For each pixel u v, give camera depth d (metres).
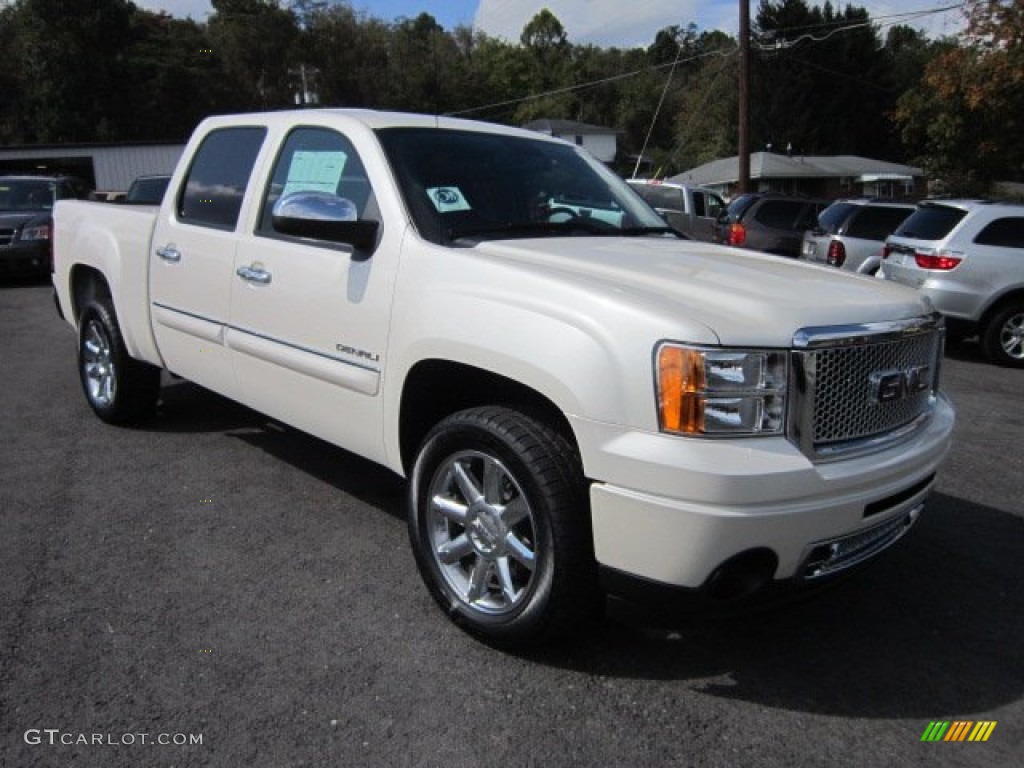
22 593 3.57
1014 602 3.77
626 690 3.02
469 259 3.29
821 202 14.84
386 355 3.52
